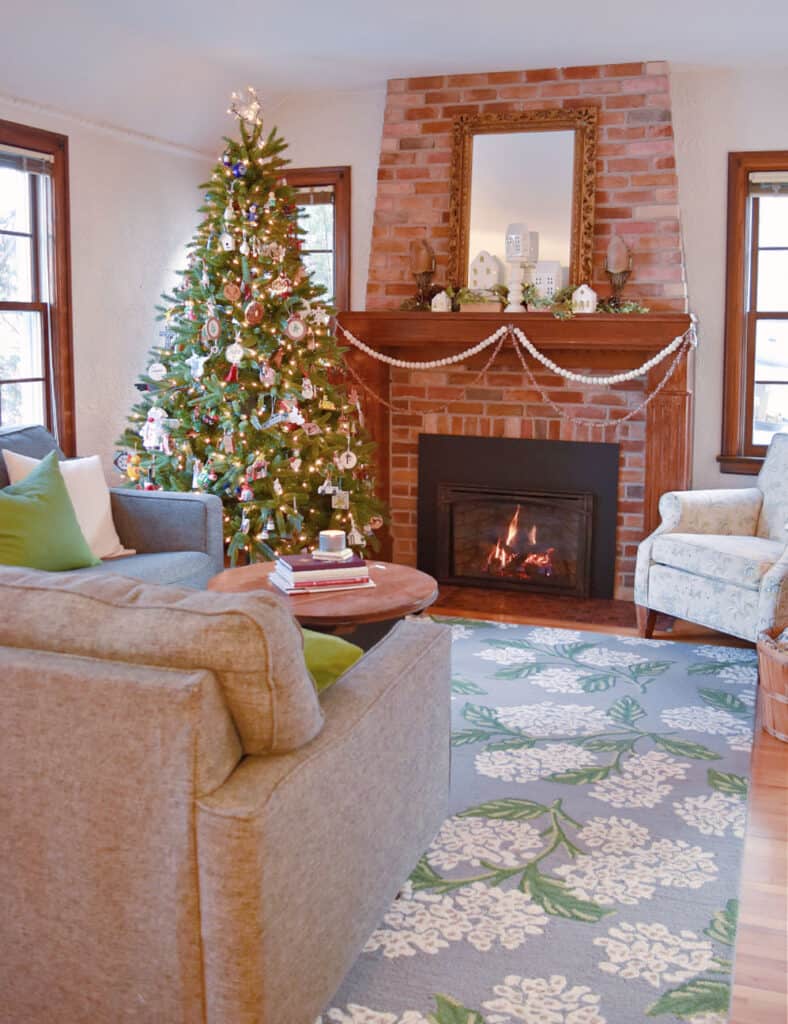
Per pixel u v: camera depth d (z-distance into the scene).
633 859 2.74
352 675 2.19
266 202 4.76
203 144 5.88
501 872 2.67
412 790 2.34
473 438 5.68
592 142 5.21
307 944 1.84
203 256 4.73
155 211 5.60
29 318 4.91
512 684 4.09
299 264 4.87
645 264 5.20
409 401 5.78
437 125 5.48
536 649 4.55
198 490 4.75
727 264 5.31
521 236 5.18
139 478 4.93
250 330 4.72
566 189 5.27
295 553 4.77
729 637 4.79
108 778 1.72
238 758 1.76
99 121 5.08
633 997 2.17
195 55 5.01
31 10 4.14
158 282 5.68
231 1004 1.69
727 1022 2.09
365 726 2.02
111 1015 1.82
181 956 1.72
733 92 5.21
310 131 5.91
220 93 5.51
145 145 5.46
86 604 1.82
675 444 5.10
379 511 5.34
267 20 4.48
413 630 2.54
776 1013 2.12
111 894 1.76
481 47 4.91
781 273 5.32
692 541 4.47
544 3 4.25
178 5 4.26
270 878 1.68
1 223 4.72
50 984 1.86
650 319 4.98
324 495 5.09
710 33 4.63
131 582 1.90
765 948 2.35
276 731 1.76
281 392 4.73
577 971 2.26
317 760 1.82
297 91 5.77
